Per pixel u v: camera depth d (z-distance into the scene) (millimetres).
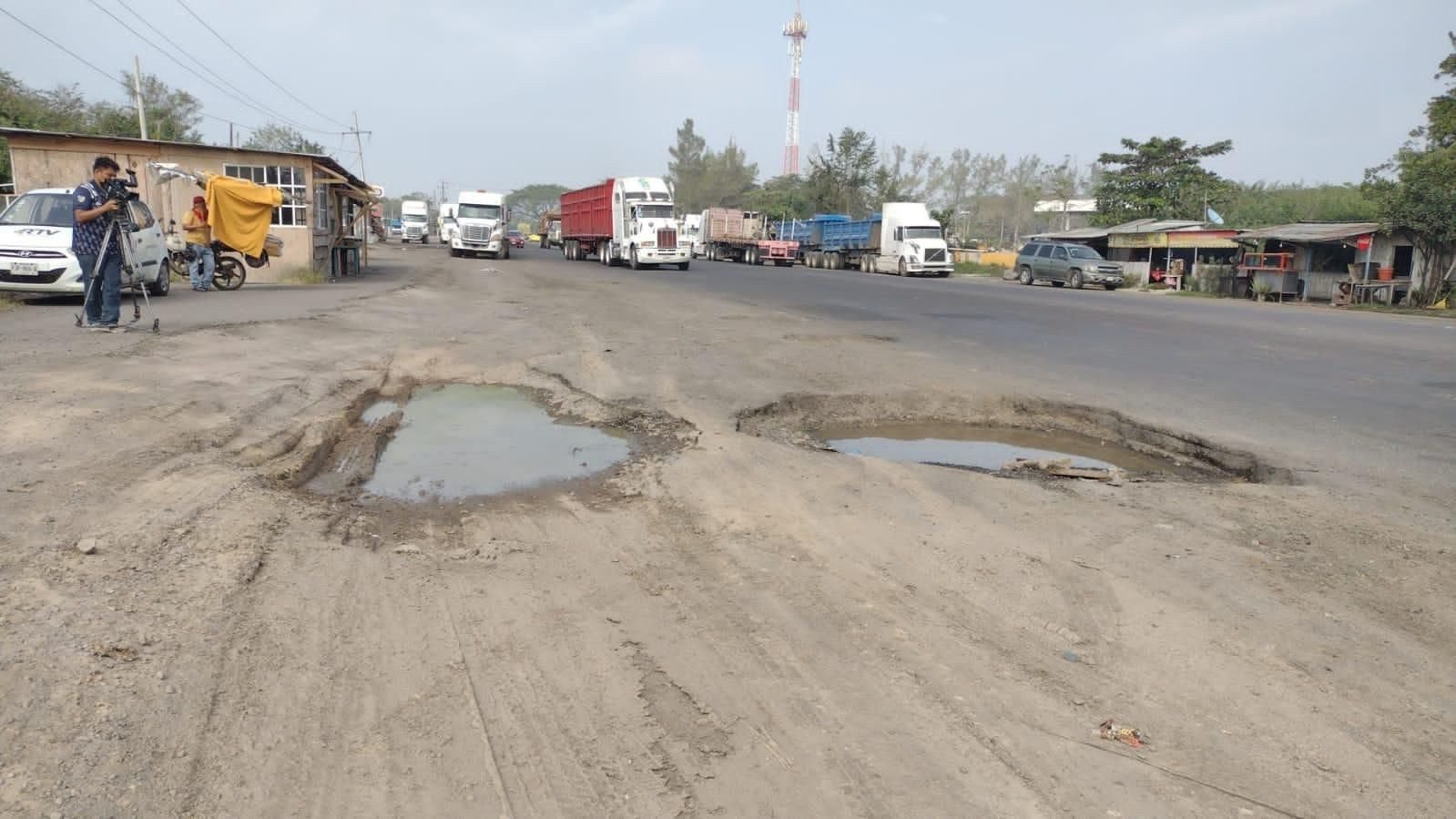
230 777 2795
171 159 21156
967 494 6168
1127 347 14344
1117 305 23656
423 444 7453
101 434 6301
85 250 10641
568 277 29641
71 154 20594
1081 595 4484
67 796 2631
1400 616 4316
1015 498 6109
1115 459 7836
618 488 6176
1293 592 4570
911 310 20172
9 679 3174
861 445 8070
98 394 7438
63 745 2855
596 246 44062
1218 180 51031
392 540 5051
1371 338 16609
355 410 8477
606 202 40188
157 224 15883
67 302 14531
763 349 12867
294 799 2717
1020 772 3004
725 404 8930
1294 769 3070
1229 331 17391
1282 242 32312
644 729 3186
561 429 8039
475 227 43031
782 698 3426
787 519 5508
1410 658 3891
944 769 3004
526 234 122312
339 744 3010
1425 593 4590
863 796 2842
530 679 3506
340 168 24766
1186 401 9758
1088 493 6395
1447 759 3156
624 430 7992
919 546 5121
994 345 14109
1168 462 7781
